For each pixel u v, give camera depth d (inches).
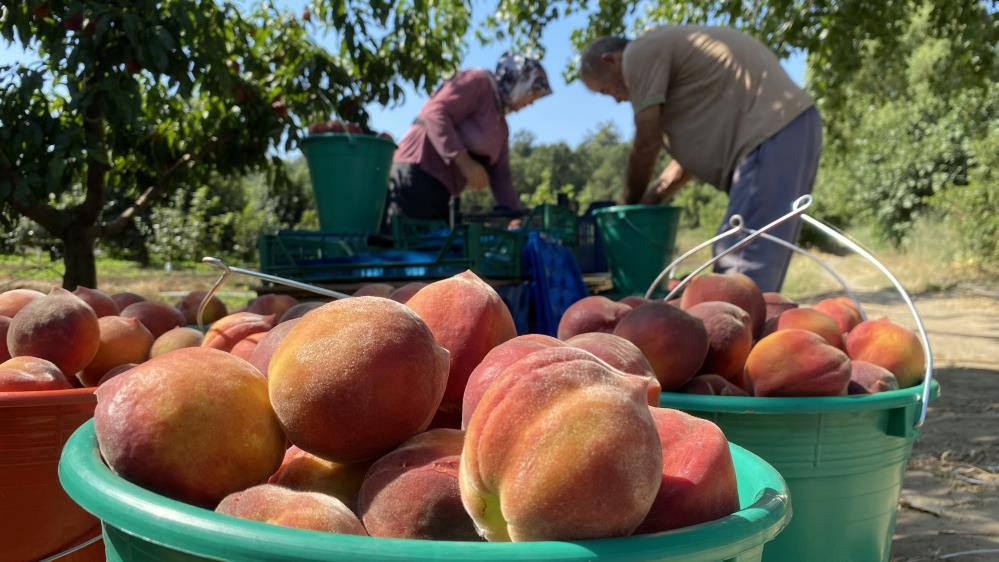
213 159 235.3
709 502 41.3
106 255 882.8
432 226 184.5
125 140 209.6
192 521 35.0
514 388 39.0
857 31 347.3
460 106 217.9
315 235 171.3
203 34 186.9
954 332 344.8
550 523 35.3
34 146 171.9
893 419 81.0
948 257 643.5
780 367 80.6
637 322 83.4
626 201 208.8
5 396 69.6
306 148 183.9
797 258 786.8
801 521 78.4
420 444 45.5
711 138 180.1
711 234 1067.9
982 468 152.3
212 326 83.4
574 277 186.9
